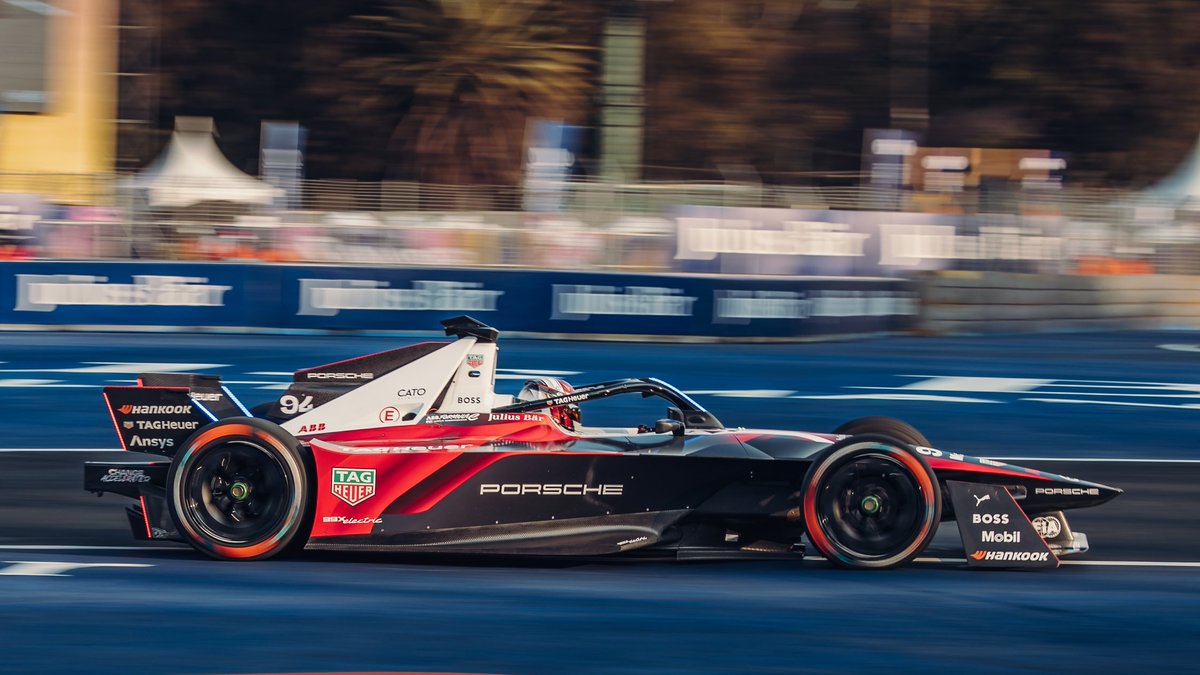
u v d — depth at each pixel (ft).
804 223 113.39
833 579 34.63
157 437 37.68
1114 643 28.78
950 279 119.85
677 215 111.24
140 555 37.32
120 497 47.01
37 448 57.11
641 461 35.78
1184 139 207.82
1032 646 28.35
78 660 26.50
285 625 29.14
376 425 37.73
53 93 137.69
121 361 86.63
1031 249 126.41
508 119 191.52
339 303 105.70
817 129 214.90
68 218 110.32
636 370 85.15
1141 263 134.92
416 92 190.60
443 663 26.50
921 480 34.50
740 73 206.90
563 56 192.65
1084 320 129.90
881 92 214.90
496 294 105.81
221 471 35.37
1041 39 209.87
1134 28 207.10
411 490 35.37
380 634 28.58
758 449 36.52
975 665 26.91
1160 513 46.68
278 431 35.19
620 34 124.67
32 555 37.37
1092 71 207.41
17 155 137.59
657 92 204.03
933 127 212.02
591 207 114.01
